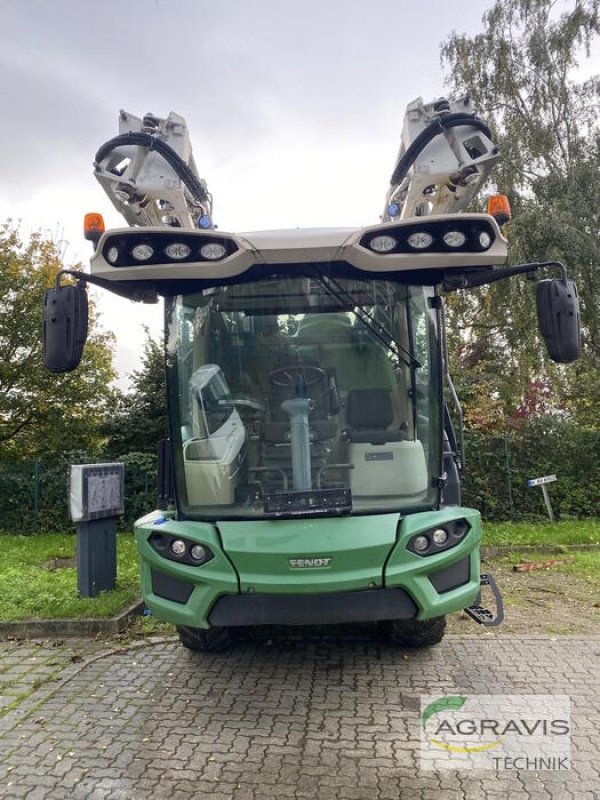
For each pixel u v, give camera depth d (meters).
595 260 17.17
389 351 4.46
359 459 4.37
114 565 6.94
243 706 4.34
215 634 5.11
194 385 4.44
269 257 4.19
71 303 4.07
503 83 19.27
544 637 5.57
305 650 5.38
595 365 16.08
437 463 4.40
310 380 4.44
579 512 12.13
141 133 4.88
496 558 8.98
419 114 5.36
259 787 3.39
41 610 6.15
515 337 17.02
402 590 3.99
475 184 5.19
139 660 5.21
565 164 18.66
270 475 4.36
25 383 14.25
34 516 12.54
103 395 14.62
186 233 4.06
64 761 3.67
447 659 5.11
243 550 3.94
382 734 3.92
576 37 18.95
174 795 3.34
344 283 4.43
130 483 12.58
